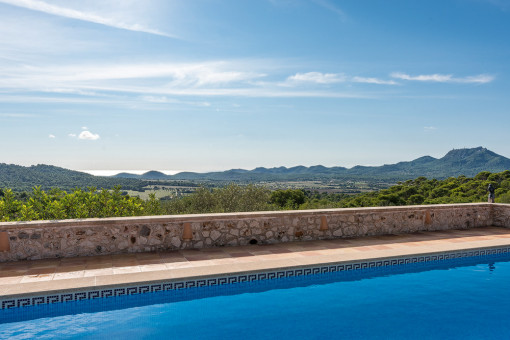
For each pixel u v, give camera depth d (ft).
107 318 15.44
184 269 18.88
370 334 14.19
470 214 34.09
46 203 32.94
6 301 15.01
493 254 25.61
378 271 21.80
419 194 165.89
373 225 29.45
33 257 21.09
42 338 13.56
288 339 13.67
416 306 17.04
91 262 20.62
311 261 20.61
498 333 14.38
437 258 23.59
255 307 16.75
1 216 30.94
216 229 24.67
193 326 14.75
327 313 16.16
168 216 23.80
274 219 26.08
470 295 18.49
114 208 34.17
